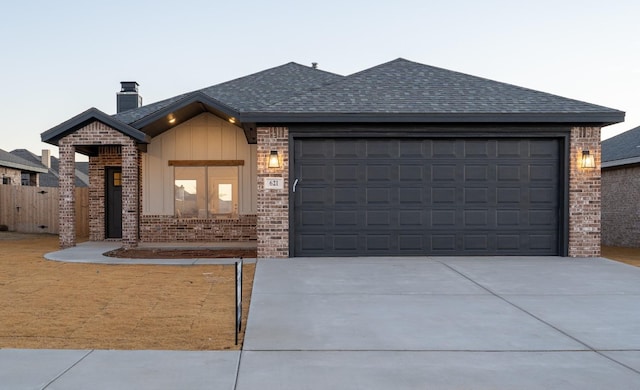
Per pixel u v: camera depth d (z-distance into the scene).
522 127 11.41
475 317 6.29
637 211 16.50
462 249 11.58
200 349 5.07
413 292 7.75
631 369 4.45
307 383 4.09
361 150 11.49
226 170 15.20
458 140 11.57
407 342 5.26
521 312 6.54
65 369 4.36
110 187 16.17
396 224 11.51
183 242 14.99
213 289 8.20
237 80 17.34
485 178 11.58
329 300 7.21
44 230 20.03
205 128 15.16
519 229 11.61
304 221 11.45
